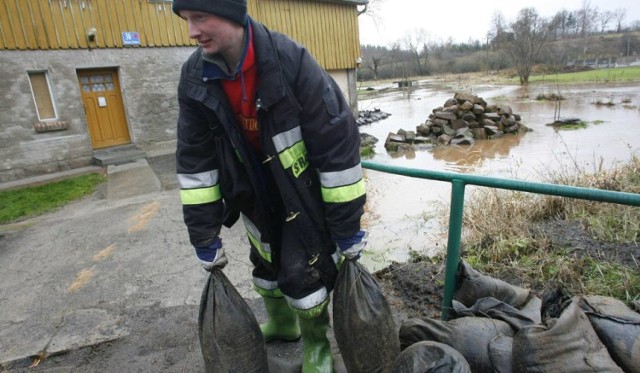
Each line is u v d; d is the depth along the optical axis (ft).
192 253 14.51
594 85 100.37
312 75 5.36
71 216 21.26
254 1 43.83
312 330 7.13
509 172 28.99
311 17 49.26
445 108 49.08
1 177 32.01
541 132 45.42
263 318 9.93
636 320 5.90
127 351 9.18
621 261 10.74
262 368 6.38
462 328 6.74
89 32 33.96
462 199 7.49
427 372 5.39
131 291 12.02
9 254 16.44
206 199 6.07
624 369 5.58
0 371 8.93
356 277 6.06
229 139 5.74
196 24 4.85
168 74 38.24
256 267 7.59
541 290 10.03
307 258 6.11
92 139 36.24
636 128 42.37
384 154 40.88
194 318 10.27
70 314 10.97
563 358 5.43
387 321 6.14
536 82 122.21
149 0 36.60
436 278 10.91
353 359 6.10
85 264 14.49
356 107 57.77
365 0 53.36
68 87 33.96
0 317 11.18
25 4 31.65
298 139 5.55
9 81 31.65
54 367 8.91
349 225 5.83
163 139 38.70
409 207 20.39
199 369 8.34
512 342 6.12
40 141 33.24
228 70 5.29
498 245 12.18
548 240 12.15
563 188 6.21
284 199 5.76
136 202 22.47
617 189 15.51
